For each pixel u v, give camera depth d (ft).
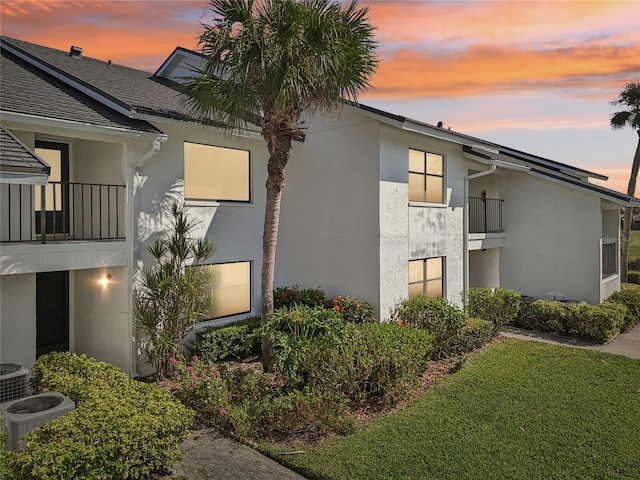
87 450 15.23
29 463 14.52
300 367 24.88
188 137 32.42
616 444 20.10
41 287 32.17
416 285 39.60
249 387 24.36
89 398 19.27
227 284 35.70
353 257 36.32
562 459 18.85
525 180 50.96
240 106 27.66
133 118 28.40
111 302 29.68
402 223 37.09
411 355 25.46
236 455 19.58
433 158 41.45
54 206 26.78
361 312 34.47
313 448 19.80
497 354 34.22
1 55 36.14
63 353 25.12
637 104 66.59
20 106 23.59
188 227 30.04
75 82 30.91
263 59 25.76
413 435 20.84
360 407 24.12
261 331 27.76
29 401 18.98
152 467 16.98
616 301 47.60
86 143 31.19
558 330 41.52
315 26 26.55
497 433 21.07
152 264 30.01
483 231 52.80
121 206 28.96
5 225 26.23
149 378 28.99
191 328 30.45
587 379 28.43
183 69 45.19
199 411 23.63
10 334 25.98
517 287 51.60
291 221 40.42
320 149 38.24
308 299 35.86
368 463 18.43
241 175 36.81
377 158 34.71
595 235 46.55
